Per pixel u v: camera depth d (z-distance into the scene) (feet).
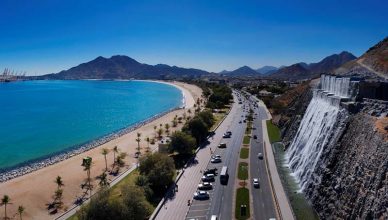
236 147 542.16
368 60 582.35
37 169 515.09
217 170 430.61
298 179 386.11
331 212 272.72
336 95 394.32
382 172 222.28
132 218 289.74
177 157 490.08
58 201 379.55
